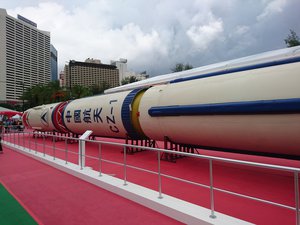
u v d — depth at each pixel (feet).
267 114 22.81
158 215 18.12
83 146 31.81
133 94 41.45
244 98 24.38
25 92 242.58
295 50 25.81
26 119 87.51
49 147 53.88
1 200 22.82
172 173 29.37
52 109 68.85
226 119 26.27
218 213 16.42
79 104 55.98
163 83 43.16
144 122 37.47
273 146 24.34
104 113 45.65
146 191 21.43
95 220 17.76
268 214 17.07
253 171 29.37
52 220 18.07
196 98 29.37
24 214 19.40
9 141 68.85
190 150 40.14
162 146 53.21
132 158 40.04
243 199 20.24
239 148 28.25
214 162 35.09
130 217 17.98
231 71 29.63
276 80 22.62
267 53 30.94
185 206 17.76
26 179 30.30
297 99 20.42
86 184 26.78
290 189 22.50
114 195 22.85
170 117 32.94
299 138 21.59
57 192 24.57
